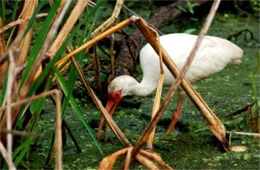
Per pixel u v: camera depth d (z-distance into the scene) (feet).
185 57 37.68
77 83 41.19
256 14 58.65
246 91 43.34
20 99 24.50
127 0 57.21
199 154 33.71
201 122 38.75
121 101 40.88
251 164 32.53
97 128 37.22
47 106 39.86
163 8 52.80
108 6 56.54
